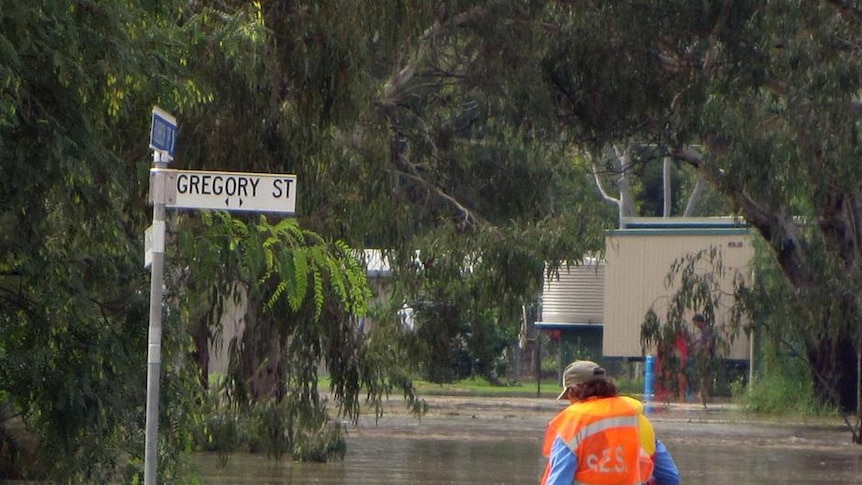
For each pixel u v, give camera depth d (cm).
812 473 7606
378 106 6594
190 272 4084
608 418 2686
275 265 3766
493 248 7456
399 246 7194
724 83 7794
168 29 3753
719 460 8325
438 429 10281
